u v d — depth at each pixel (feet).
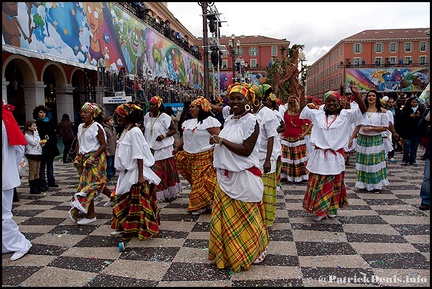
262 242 11.17
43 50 33.83
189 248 12.66
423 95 30.50
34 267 11.31
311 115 15.48
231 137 10.70
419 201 18.33
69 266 11.35
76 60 39.52
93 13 43.68
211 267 11.14
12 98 53.26
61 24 36.91
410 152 30.19
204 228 14.75
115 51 49.52
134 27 56.85
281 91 26.27
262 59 185.47
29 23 31.96
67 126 33.19
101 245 13.11
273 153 14.47
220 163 10.84
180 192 20.01
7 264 11.54
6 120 11.93
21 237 12.52
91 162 15.24
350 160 33.55
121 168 13.33
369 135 20.11
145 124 18.97
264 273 10.66
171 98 63.52
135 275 10.69
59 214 17.11
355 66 179.11
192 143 16.56
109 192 18.03
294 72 17.93
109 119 25.57
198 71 108.47
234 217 10.86
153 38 66.18
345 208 17.29
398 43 188.24
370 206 17.58
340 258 11.60
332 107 14.90
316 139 15.07
